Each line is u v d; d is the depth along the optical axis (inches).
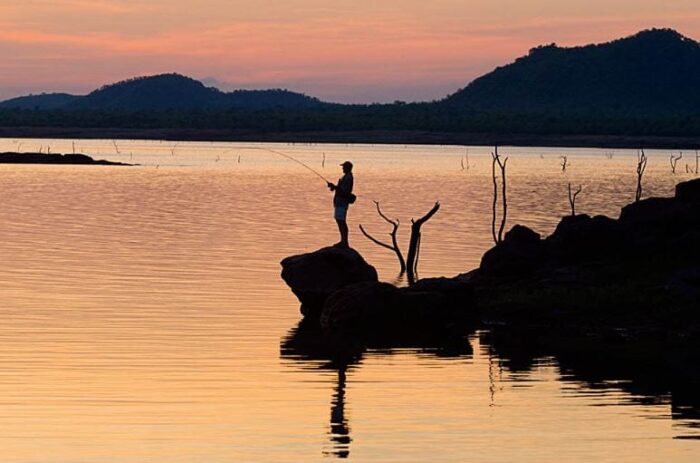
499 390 969.5
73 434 799.7
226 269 1715.1
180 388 946.7
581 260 1493.6
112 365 1024.9
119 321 1251.2
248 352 1111.6
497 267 1487.5
